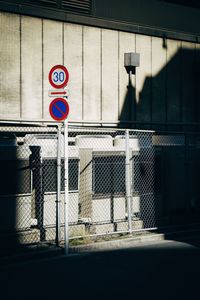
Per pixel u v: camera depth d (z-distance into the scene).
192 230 14.37
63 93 11.54
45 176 12.54
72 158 12.92
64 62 16.55
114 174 14.15
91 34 17.16
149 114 18.61
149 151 15.10
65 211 11.29
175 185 16.70
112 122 17.56
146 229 13.59
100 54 17.36
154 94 18.77
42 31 16.06
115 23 17.64
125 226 14.04
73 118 16.70
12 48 15.48
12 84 15.47
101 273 9.38
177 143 17.03
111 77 17.62
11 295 7.91
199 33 20.17
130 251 11.59
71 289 8.24
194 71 19.91
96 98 17.25
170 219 15.84
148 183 15.05
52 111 11.74
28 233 12.08
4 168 11.77
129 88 18.06
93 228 13.48
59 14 16.33
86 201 13.69
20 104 15.61
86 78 17.02
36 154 12.43
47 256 10.98
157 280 8.81
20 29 15.62
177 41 19.55
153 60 18.78
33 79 15.87
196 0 20.12
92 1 17.14
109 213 14.01
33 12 15.78
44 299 7.67
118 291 8.09
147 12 18.58
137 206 14.68
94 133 17.31
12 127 15.45
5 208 11.78
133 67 17.98
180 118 19.50
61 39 16.47
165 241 13.09
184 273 9.34
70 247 11.56
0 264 10.23
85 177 13.72
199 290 8.14
